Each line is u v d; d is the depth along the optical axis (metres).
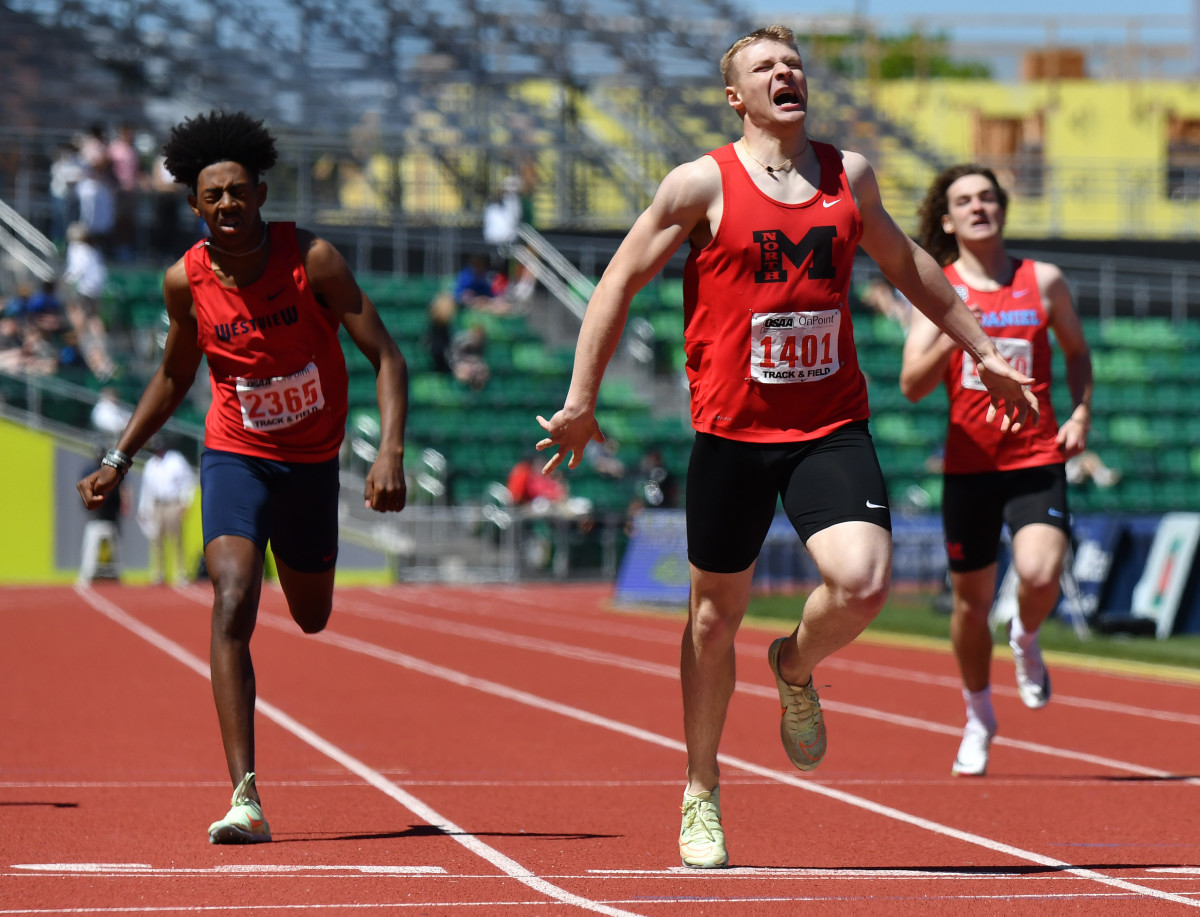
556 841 17.31
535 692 33.94
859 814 19.58
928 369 23.00
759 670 39.09
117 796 20.47
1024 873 15.44
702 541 15.35
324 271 17.34
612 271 14.95
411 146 94.50
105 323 78.88
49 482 73.12
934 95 131.12
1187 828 18.53
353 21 102.88
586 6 106.88
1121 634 46.62
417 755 24.77
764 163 14.88
